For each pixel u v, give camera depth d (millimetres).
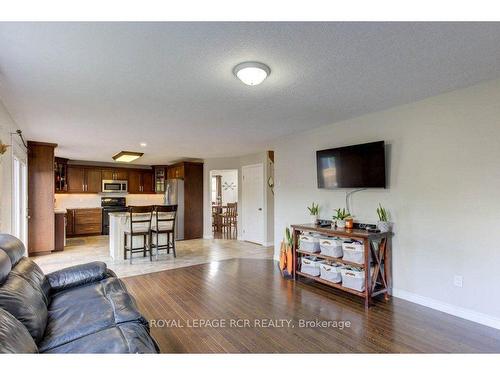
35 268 2176
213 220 9000
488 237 2486
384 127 3279
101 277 2479
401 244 3129
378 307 2932
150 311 2869
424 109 2920
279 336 2361
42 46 1806
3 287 1568
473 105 2570
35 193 5223
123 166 8539
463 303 2650
